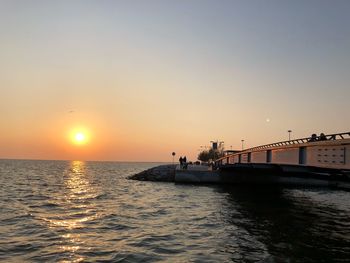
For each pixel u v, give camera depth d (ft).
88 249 97.30
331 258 92.43
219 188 306.14
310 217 159.33
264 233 121.70
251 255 93.61
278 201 220.02
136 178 422.00
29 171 630.74
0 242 103.24
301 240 111.96
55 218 146.92
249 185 340.80
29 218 145.48
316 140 131.54
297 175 193.26
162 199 221.66
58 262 85.25
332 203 218.79
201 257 90.68
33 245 100.68
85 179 436.76
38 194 245.24
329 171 149.18
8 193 246.06
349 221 149.18
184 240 109.09
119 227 128.47
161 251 95.86
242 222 142.82
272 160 173.99
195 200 216.74
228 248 100.37
